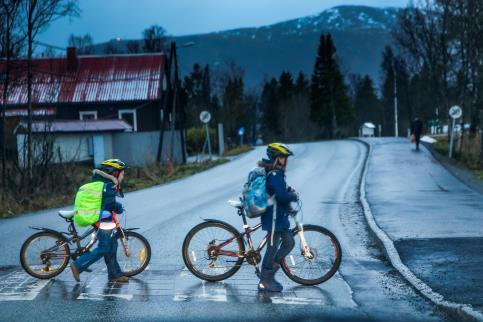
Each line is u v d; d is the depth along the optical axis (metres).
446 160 29.97
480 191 18.42
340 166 30.66
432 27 37.75
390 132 104.81
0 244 11.09
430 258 8.95
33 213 16.64
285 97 110.44
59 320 6.17
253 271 8.54
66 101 47.88
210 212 15.23
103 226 7.71
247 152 49.38
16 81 21.22
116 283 7.79
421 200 16.28
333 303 6.90
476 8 28.47
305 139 94.75
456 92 37.50
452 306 6.41
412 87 72.81
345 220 13.75
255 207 7.29
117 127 36.03
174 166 33.91
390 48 87.38
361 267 8.92
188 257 7.89
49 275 8.02
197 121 66.62
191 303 6.85
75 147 34.84
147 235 11.70
